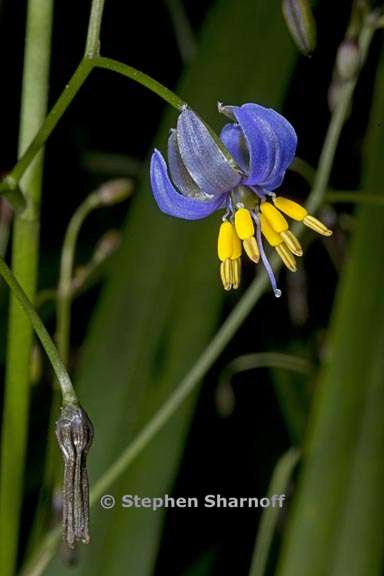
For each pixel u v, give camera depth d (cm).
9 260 33
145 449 29
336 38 34
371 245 29
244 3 31
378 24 28
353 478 28
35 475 32
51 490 29
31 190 26
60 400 29
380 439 29
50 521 30
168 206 25
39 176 26
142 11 35
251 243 25
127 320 30
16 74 35
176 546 33
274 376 32
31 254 26
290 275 32
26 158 25
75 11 34
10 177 25
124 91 35
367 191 30
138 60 35
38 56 26
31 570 28
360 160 34
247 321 33
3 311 32
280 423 33
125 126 35
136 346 29
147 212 30
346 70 28
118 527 29
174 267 30
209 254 30
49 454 29
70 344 33
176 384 29
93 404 29
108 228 34
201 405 33
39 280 33
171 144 25
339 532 28
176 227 30
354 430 29
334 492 28
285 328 33
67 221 34
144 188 30
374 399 29
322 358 31
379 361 29
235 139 25
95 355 29
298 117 34
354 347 29
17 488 27
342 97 28
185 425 29
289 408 32
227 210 25
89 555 29
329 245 32
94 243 34
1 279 32
